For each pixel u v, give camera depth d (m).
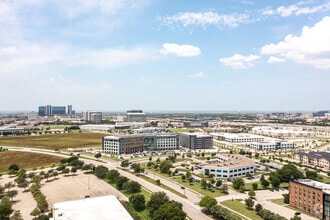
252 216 155.00
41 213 160.00
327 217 152.00
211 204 156.75
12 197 183.62
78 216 126.88
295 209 169.88
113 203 142.88
